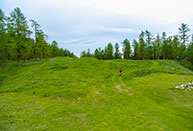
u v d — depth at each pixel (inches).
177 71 1662.2
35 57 3280.0
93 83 1020.5
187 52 2573.8
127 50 3875.5
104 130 363.3
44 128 375.9
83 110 523.5
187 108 506.9
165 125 386.6
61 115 470.6
